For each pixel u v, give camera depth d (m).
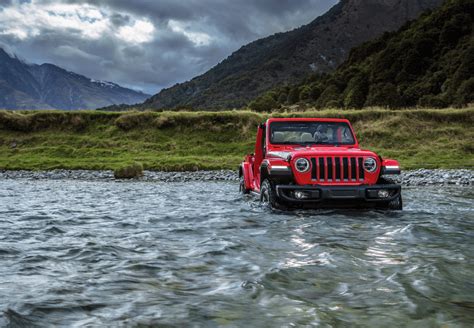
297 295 2.71
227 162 20.02
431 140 23.25
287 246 4.19
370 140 23.70
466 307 2.47
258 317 2.34
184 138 25.27
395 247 4.12
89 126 26.84
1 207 7.23
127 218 6.05
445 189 11.30
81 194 9.81
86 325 2.25
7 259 3.68
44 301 2.61
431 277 3.04
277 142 8.19
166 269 3.36
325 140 8.28
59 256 3.79
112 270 3.34
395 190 6.84
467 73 46.38
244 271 3.29
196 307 2.51
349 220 5.91
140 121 26.58
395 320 2.28
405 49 61.66
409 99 50.72
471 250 3.96
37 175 17.38
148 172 18.00
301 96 73.56
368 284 2.92
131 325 2.25
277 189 6.66
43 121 26.77
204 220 5.89
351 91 56.91
